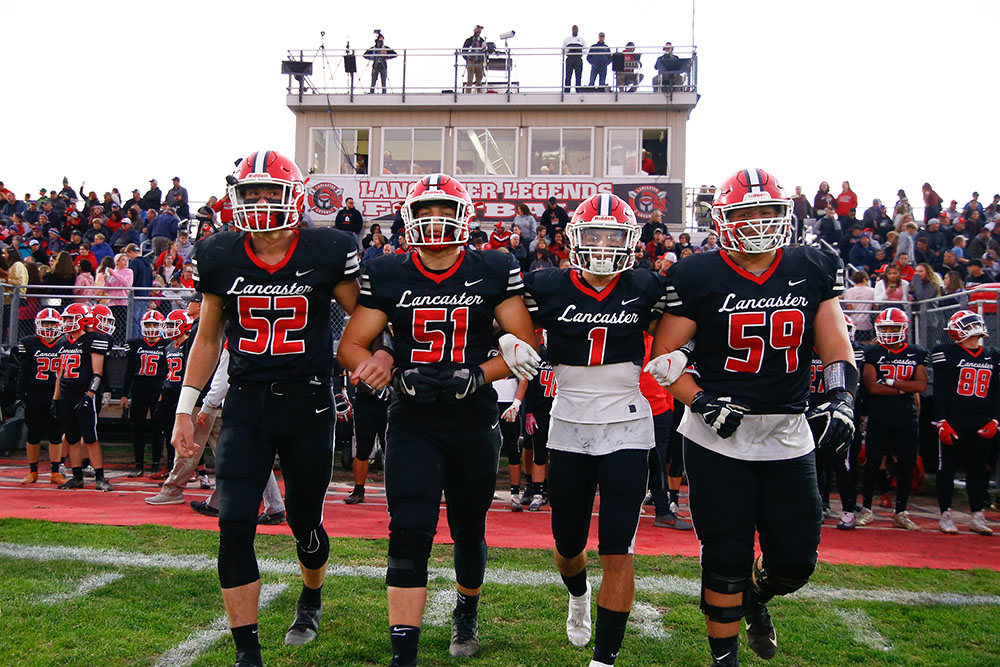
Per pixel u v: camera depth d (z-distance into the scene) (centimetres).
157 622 363
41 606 375
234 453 313
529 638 362
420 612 298
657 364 305
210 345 337
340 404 718
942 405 684
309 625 354
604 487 325
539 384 699
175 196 1616
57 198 1742
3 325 1095
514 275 337
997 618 408
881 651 357
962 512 791
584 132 1781
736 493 307
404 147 1816
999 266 1327
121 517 609
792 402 315
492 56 1786
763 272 318
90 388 756
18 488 767
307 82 1825
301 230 332
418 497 308
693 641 364
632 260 342
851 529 672
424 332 326
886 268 1165
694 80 1745
